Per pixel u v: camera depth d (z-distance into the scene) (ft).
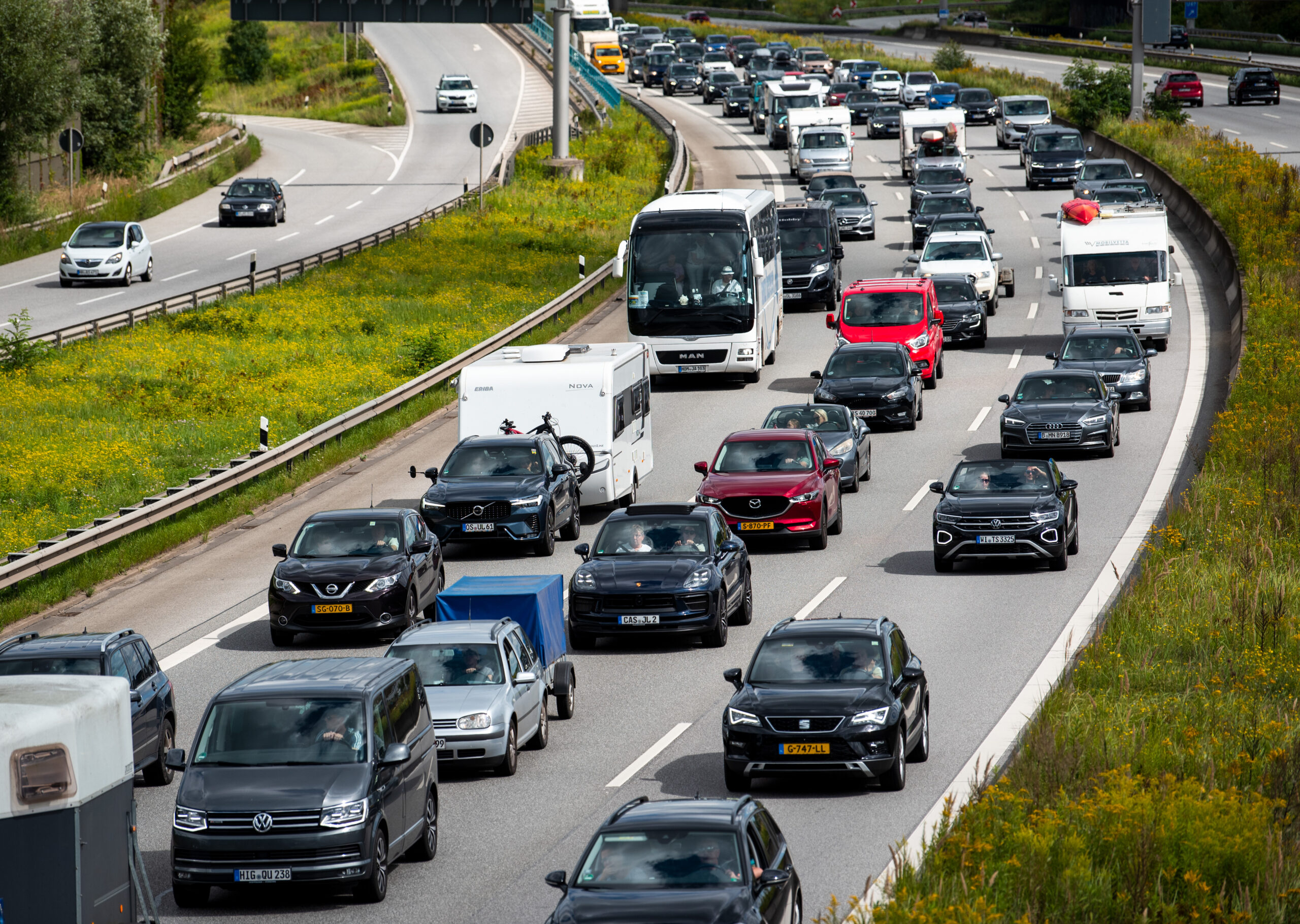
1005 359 534.78
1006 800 171.32
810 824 185.37
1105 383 445.37
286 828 162.81
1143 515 347.77
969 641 264.72
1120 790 168.35
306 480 414.62
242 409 479.82
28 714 128.77
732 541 291.58
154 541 350.43
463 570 330.34
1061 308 611.47
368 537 288.92
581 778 207.72
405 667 188.14
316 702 173.78
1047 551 306.96
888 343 467.52
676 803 148.15
